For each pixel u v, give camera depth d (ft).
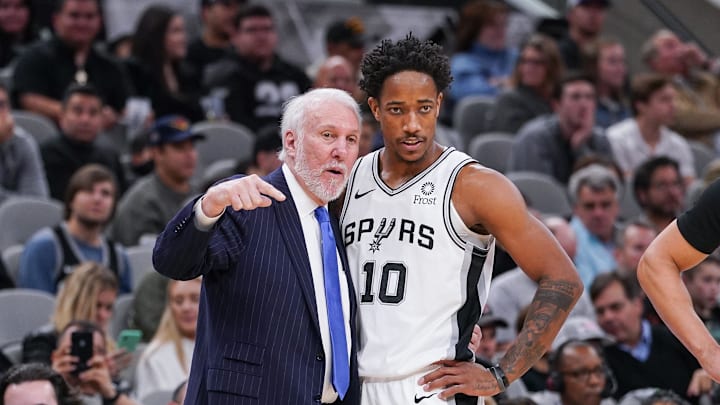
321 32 97.55
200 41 86.48
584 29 90.94
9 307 54.95
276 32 96.37
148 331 56.13
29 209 63.93
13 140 67.92
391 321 33.96
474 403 34.14
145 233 66.44
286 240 33.83
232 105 81.56
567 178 76.59
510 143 79.05
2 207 63.26
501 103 82.69
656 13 99.35
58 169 69.92
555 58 82.79
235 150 76.95
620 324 57.21
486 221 33.76
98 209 60.18
